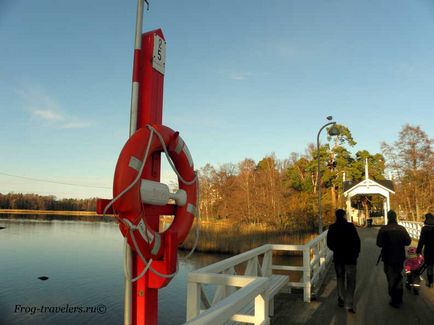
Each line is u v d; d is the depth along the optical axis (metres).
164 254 3.40
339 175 50.34
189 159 3.99
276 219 46.19
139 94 3.57
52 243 42.66
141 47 3.62
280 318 6.32
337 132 19.14
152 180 3.52
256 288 3.24
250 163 63.69
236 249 32.03
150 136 3.32
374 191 37.41
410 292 8.51
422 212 54.44
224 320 2.42
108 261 30.52
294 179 55.31
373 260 13.90
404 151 55.44
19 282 22.12
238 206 52.72
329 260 13.09
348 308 6.77
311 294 7.80
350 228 7.03
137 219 3.10
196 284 3.90
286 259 26.73
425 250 8.70
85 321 15.29
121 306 17.91
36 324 15.14
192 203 3.97
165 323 15.32
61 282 22.41
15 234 53.38
